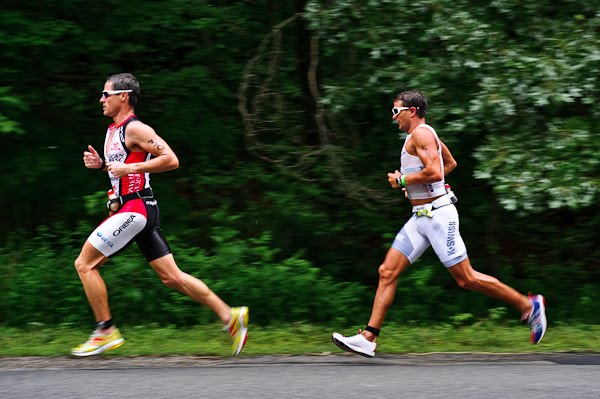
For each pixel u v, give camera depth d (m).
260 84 16.39
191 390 8.13
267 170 16.50
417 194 10.62
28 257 14.69
